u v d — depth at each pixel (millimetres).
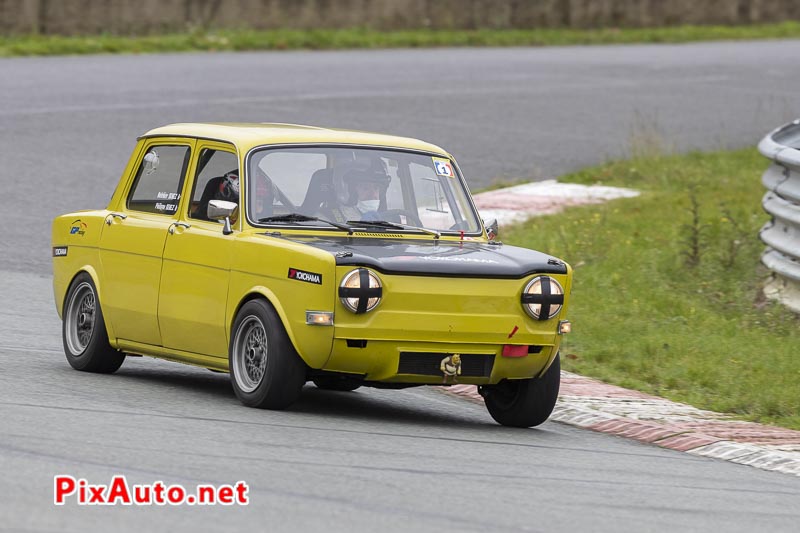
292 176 33375
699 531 23609
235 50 124062
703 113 100188
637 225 62344
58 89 93812
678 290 51656
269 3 133250
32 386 32500
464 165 78000
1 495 21953
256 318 31141
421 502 23656
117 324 35344
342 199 33625
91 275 36062
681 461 30141
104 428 27812
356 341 30172
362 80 107500
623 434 32719
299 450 27156
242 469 25016
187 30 127812
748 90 112750
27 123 81875
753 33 159625
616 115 97875
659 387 38625
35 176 69500
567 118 95625
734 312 48781
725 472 29328
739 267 54375
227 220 32469
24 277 51156
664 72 122438
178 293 33500
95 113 85875
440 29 143250
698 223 61875
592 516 23938
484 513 23297
